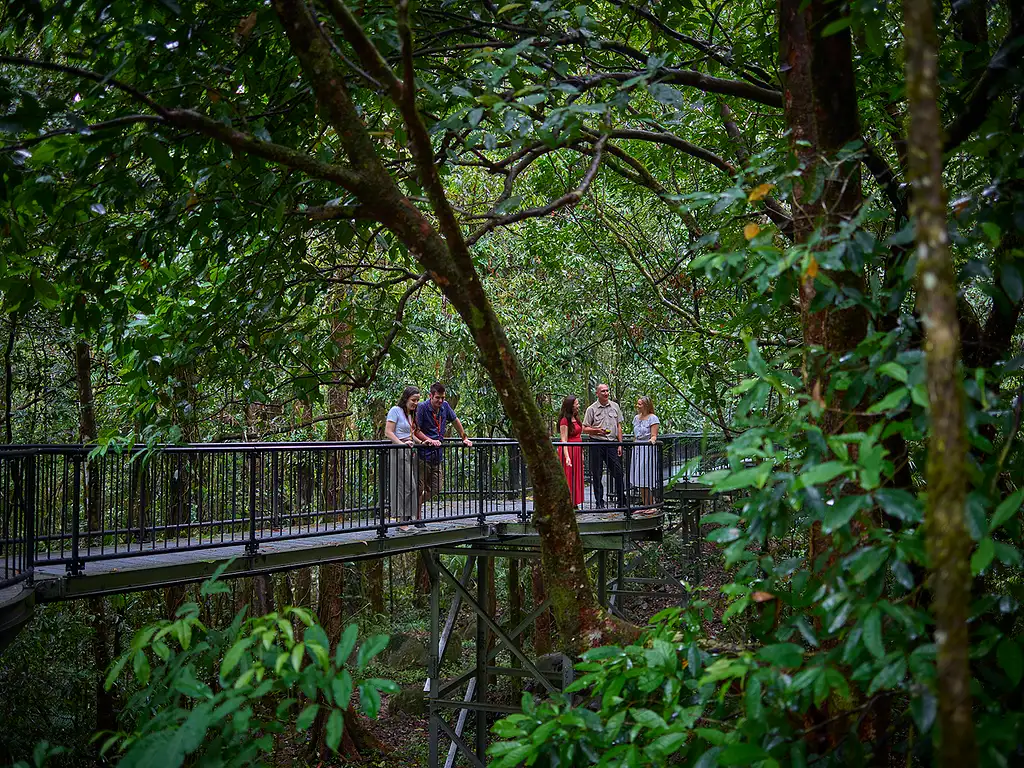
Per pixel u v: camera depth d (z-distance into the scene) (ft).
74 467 21.76
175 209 16.21
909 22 5.09
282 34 16.47
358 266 20.10
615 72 17.28
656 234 39.01
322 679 8.18
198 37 14.24
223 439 36.94
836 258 8.13
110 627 36.42
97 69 14.32
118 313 17.79
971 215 9.71
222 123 11.85
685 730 8.07
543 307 48.37
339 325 24.59
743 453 7.77
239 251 20.49
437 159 17.24
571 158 31.86
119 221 17.35
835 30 9.16
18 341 39.29
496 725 8.93
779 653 7.47
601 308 39.93
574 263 41.73
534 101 13.26
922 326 9.98
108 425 41.88
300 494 29.30
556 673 39.14
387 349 20.58
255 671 8.34
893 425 7.37
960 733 4.56
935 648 6.99
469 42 19.31
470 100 15.67
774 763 6.93
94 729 33.58
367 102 17.94
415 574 70.69
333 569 44.91
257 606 45.65
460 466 36.24
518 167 16.46
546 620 55.98
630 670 8.68
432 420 35.27
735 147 22.79
